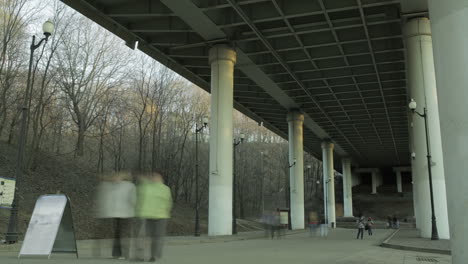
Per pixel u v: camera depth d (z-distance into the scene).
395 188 93.69
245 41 28.64
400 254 13.54
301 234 33.28
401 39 28.28
